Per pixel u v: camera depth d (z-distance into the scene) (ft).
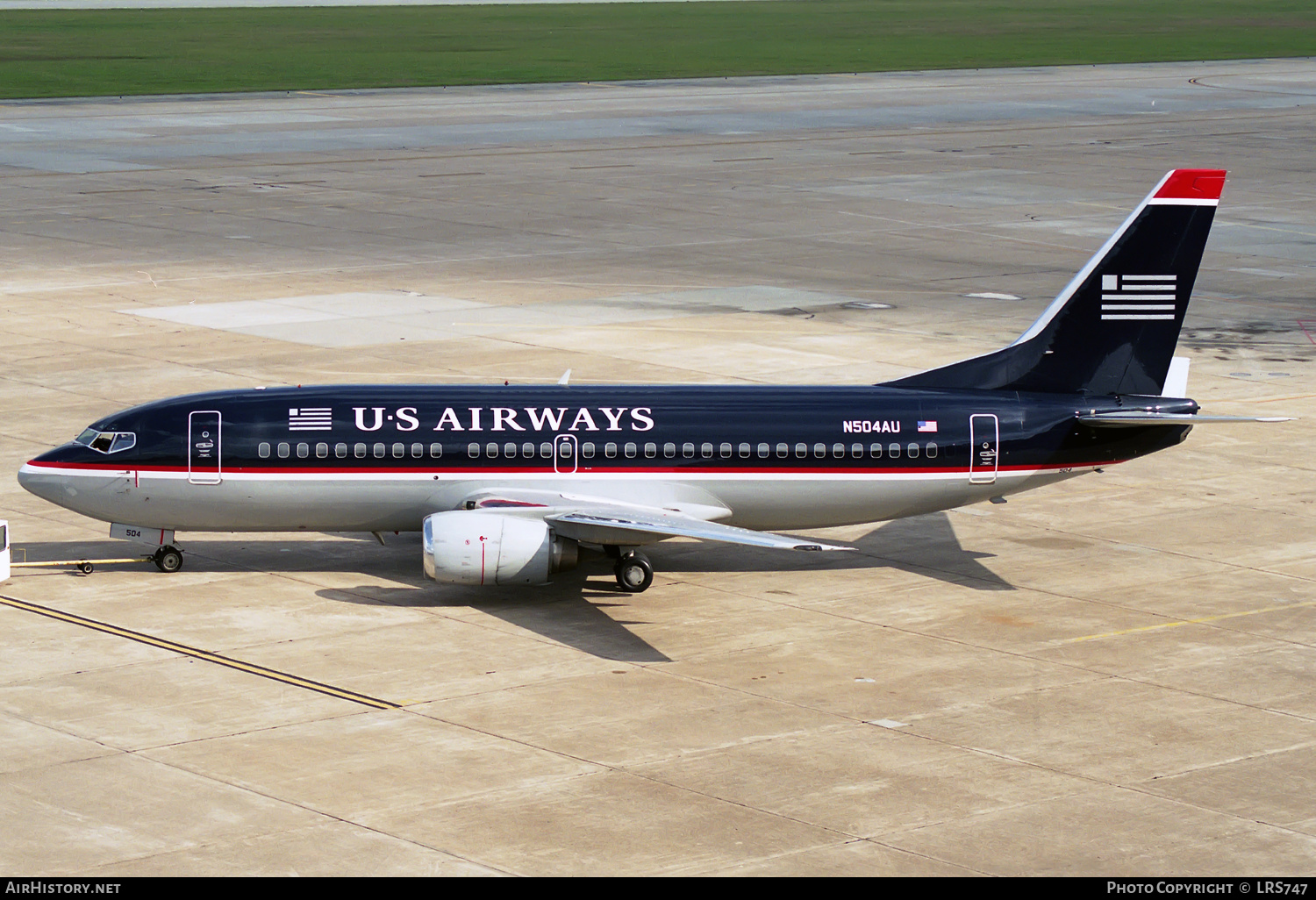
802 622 268.41
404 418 283.79
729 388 295.89
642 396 291.17
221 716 221.25
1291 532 325.42
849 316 523.29
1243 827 193.77
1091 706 231.91
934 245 655.76
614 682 238.27
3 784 197.77
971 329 504.43
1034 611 275.59
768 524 294.05
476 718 222.48
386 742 213.46
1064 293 293.43
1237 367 463.83
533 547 267.18
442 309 523.29
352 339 477.77
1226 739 220.64
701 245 648.79
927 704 231.91
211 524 285.43
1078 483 362.12
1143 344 294.66
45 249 606.55
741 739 217.36
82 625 257.14
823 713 227.40
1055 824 193.57
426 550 266.57
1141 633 264.52
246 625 259.39
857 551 312.50
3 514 320.91
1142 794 202.59
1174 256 290.97
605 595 281.95
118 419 284.20
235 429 281.13
